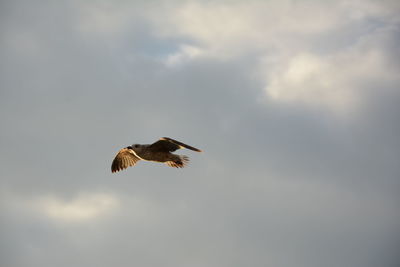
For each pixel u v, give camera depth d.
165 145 20.97
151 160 21.58
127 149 22.33
